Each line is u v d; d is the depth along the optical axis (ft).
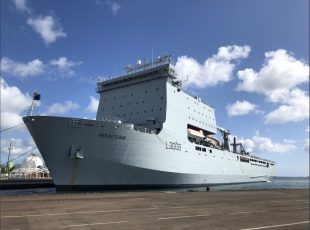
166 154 119.14
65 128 95.50
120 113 138.51
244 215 54.34
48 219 46.26
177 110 134.51
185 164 129.90
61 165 98.27
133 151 107.04
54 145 96.07
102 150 100.78
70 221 44.93
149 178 114.42
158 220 47.34
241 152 213.66
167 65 131.75
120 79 142.82
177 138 127.44
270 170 262.47
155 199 78.64
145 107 132.36
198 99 159.74
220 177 166.30
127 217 49.42
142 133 109.50
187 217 50.78
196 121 151.12
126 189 110.11
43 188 149.48
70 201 70.38
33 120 93.71
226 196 92.68
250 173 214.48
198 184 144.77
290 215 55.72
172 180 124.26
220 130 193.06
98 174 102.58
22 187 143.23
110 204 66.13
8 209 56.39
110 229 39.93
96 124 98.94
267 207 67.41
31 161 212.64
